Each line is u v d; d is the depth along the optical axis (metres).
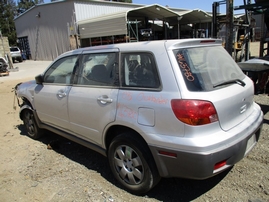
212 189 2.80
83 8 21.28
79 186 3.02
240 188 2.77
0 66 14.71
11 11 54.41
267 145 3.66
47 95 3.92
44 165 3.61
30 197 2.86
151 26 22.61
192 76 2.40
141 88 2.60
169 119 2.33
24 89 4.60
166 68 2.43
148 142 2.48
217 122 2.33
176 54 2.47
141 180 2.68
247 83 2.94
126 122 2.65
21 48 32.22
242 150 2.48
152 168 2.57
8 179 3.28
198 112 2.23
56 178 3.23
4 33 48.62
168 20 22.34
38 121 4.39
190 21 23.58
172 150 2.32
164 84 2.42
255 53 16.97
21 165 3.65
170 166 2.40
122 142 2.76
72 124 3.51
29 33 28.83
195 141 2.21
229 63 3.03
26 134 4.99
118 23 16.70
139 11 18.05
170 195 2.75
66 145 4.30
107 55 3.05
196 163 2.22
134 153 2.70
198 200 2.63
